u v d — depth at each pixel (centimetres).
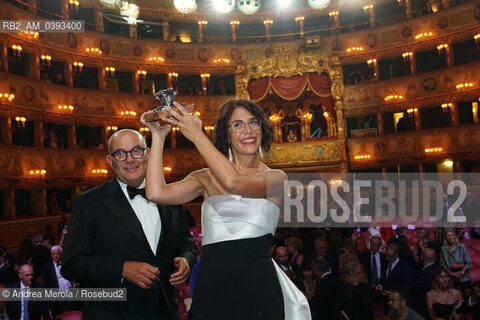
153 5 2681
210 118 2681
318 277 591
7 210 1862
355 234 1059
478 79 2220
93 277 282
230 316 222
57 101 2170
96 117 2347
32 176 1939
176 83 2681
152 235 317
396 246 680
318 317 560
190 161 2616
